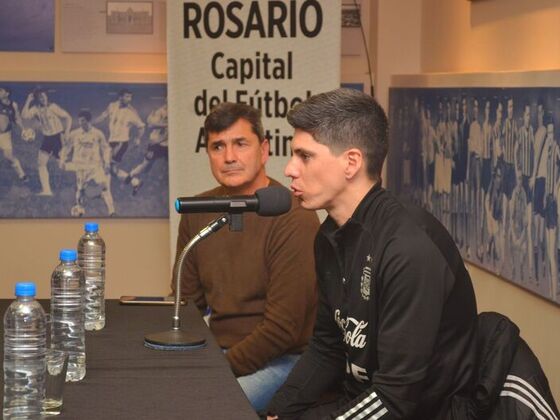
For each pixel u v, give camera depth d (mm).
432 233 2420
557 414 2328
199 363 2555
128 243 5824
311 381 2799
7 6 5605
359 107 2494
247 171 3535
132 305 3391
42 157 5691
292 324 3369
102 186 5742
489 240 4332
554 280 3605
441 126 4992
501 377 2355
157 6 5707
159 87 5711
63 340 2471
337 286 2627
